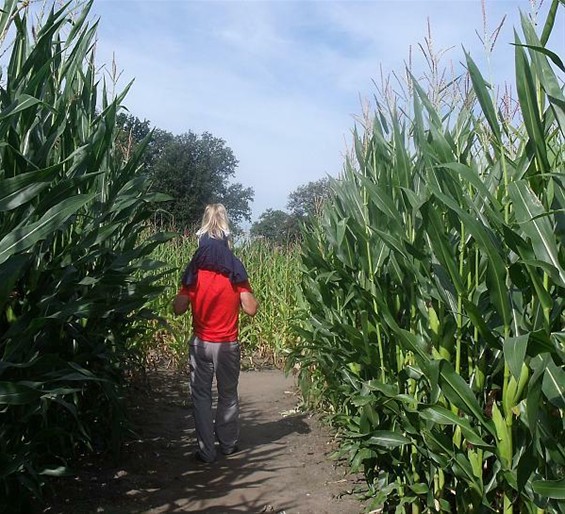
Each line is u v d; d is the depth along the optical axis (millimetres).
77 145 4820
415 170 3924
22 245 3129
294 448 6438
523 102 2703
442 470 3668
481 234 2896
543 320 2893
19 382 3424
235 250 13461
